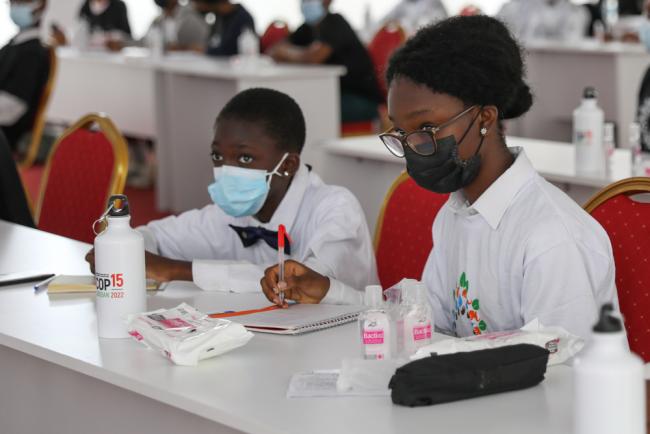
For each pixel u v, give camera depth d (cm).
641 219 215
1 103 623
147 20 1248
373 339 171
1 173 362
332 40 693
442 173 186
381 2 1260
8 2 629
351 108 693
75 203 349
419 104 181
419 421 145
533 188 190
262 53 859
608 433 120
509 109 188
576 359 126
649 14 492
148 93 694
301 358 178
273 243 246
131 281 190
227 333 179
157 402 189
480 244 196
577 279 182
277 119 239
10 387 228
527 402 151
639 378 121
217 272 229
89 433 209
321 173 455
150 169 754
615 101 673
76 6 1104
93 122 353
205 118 650
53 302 219
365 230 252
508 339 164
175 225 266
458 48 180
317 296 215
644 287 212
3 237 291
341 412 150
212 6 793
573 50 685
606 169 362
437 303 215
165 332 179
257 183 238
